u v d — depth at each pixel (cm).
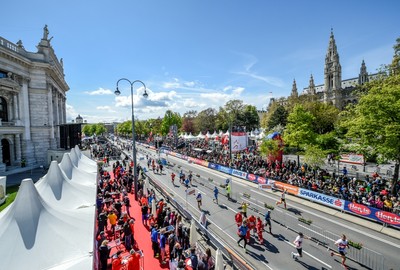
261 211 1805
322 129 5162
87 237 855
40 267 682
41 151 3728
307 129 3259
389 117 1828
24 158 3434
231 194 2248
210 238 1241
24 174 2997
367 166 3466
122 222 1290
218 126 8200
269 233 1434
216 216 1702
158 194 2175
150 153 5697
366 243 1305
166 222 1305
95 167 2362
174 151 5103
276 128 5341
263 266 1090
